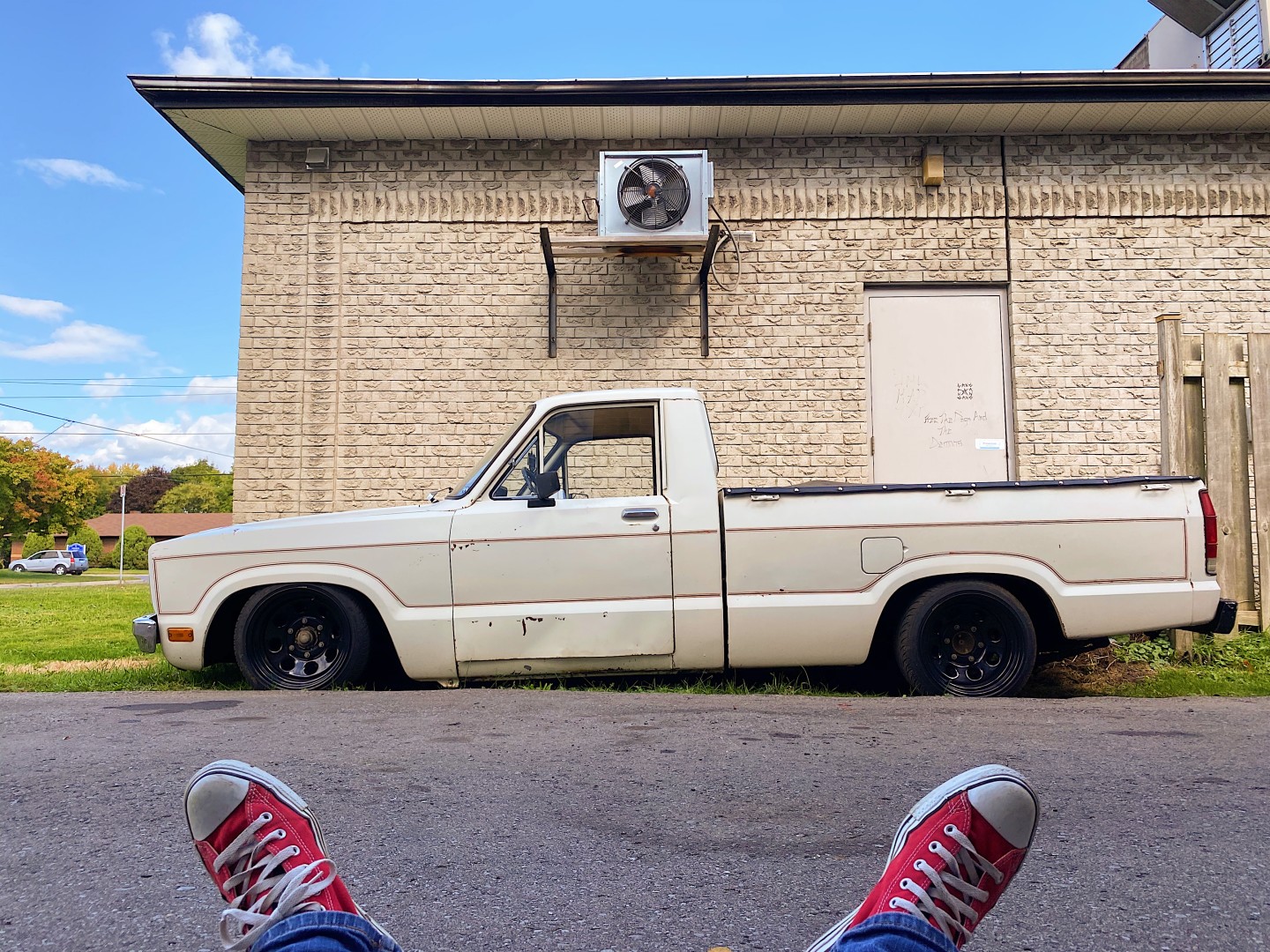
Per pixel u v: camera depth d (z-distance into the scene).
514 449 5.57
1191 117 8.88
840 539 5.34
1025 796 1.88
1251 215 9.18
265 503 8.85
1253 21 12.34
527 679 5.63
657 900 2.40
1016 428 9.00
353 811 3.09
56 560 59.81
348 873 2.57
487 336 9.01
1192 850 2.72
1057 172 9.16
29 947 2.13
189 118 8.66
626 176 8.42
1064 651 5.57
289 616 5.55
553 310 8.99
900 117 8.78
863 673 6.05
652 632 5.32
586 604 5.34
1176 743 4.03
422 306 9.02
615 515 5.39
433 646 5.33
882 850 2.75
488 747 3.94
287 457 8.89
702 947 2.14
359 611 5.43
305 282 9.01
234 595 5.57
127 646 8.02
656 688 5.43
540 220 9.06
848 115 8.74
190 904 2.37
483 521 5.41
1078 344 9.05
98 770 3.62
